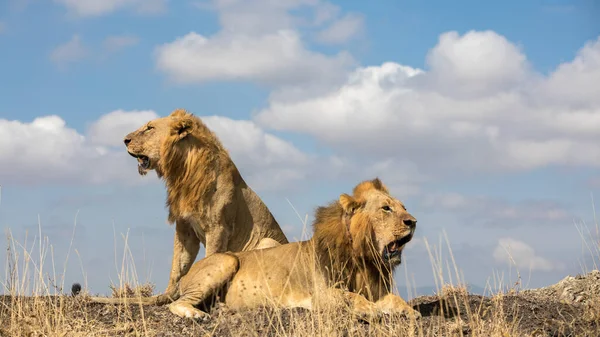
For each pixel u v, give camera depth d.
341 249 11.12
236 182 14.67
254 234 14.88
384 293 11.22
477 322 10.21
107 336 10.32
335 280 11.09
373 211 10.95
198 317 11.09
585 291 14.66
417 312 10.87
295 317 10.43
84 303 11.97
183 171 14.18
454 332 10.10
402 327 9.91
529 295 15.33
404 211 10.92
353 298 10.68
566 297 14.69
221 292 11.78
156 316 11.41
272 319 10.40
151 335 10.39
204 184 14.06
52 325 10.84
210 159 14.20
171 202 14.39
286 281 11.44
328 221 11.27
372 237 10.95
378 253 10.94
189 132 14.15
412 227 10.81
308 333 9.77
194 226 14.34
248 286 11.59
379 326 10.02
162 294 12.64
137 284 10.73
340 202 10.98
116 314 11.59
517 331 10.38
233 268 11.75
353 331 10.10
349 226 11.04
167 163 14.23
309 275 11.31
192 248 14.66
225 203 14.27
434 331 10.14
